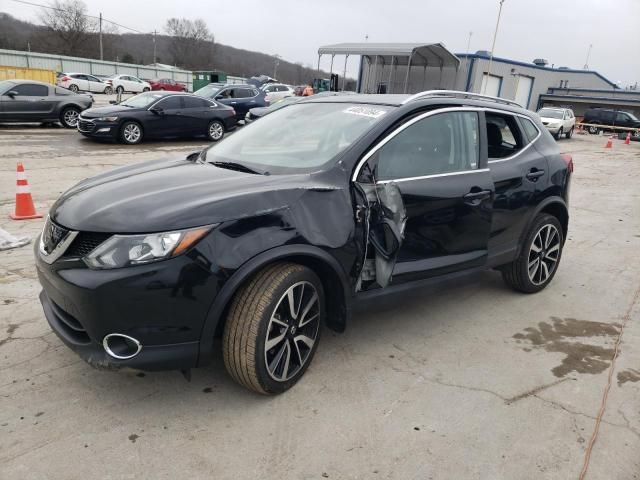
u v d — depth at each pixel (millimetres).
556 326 4008
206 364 2617
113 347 2465
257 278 2672
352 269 2977
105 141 14094
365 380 3117
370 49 24391
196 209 2494
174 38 87938
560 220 4668
